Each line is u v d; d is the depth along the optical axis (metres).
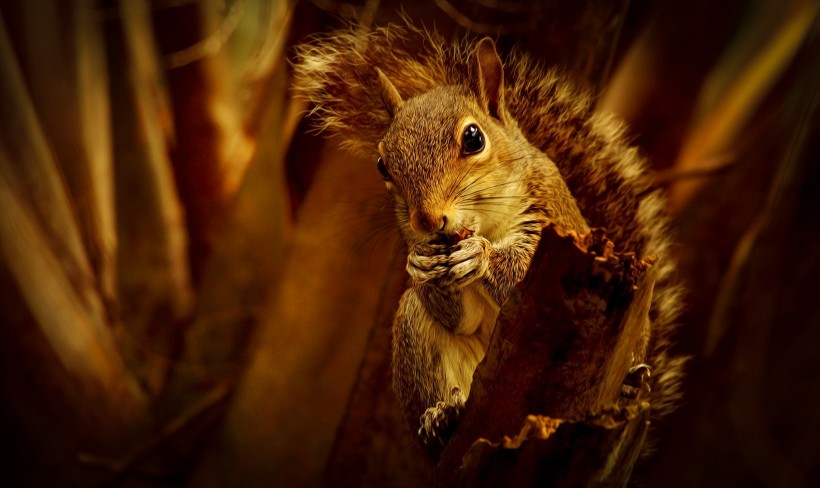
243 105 3.60
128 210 3.53
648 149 2.97
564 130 2.72
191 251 3.58
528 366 2.58
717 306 2.92
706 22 2.95
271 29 3.04
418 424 2.68
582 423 2.57
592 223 2.72
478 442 2.57
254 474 2.89
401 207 2.67
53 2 3.55
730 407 2.99
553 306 2.57
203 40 3.55
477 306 2.67
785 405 3.01
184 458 3.20
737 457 2.99
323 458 2.88
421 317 2.68
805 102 2.90
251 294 3.14
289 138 3.06
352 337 2.86
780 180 2.90
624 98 2.98
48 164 3.49
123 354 3.41
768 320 2.93
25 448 3.27
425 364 2.68
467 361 2.68
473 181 2.65
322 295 2.86
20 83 3.48
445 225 2.65
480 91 2.67
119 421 3.31
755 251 2.91
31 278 3.36
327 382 2.87
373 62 2.72
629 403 2.63
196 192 3.60
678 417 2.99
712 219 2.92
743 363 2.96
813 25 2.92
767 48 3.01
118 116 3.55
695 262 2.92
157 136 3.59
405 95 2.72
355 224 2.85
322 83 2.73
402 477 2.83
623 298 2.57
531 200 2.66
